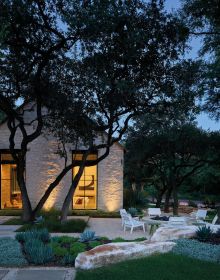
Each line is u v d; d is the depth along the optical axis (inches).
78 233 600.4
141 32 557.3
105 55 585.0
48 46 624.1
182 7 613.9
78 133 689.6
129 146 1041.5
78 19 538.6
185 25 610.2
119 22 541.0
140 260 348.5
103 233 609.6
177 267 325.4
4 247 380.2
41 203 711.1
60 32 600.1
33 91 676.1
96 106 651.5
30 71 629.0
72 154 927.7
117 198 919.7
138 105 642.2
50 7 575.2
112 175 923.4
